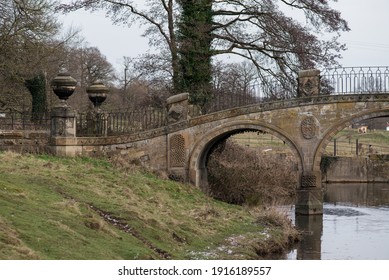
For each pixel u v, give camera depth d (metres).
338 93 31.95
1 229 13.98
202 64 38.81
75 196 20.34
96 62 67.00
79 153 30.94
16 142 30.06
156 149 33.12
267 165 41.84
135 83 69.19
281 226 26.03
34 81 39.44
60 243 14.62
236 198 35.16
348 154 64.44
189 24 38.91
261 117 32.69
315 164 32.28
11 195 17.56
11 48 37.00
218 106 33.84
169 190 28.42
